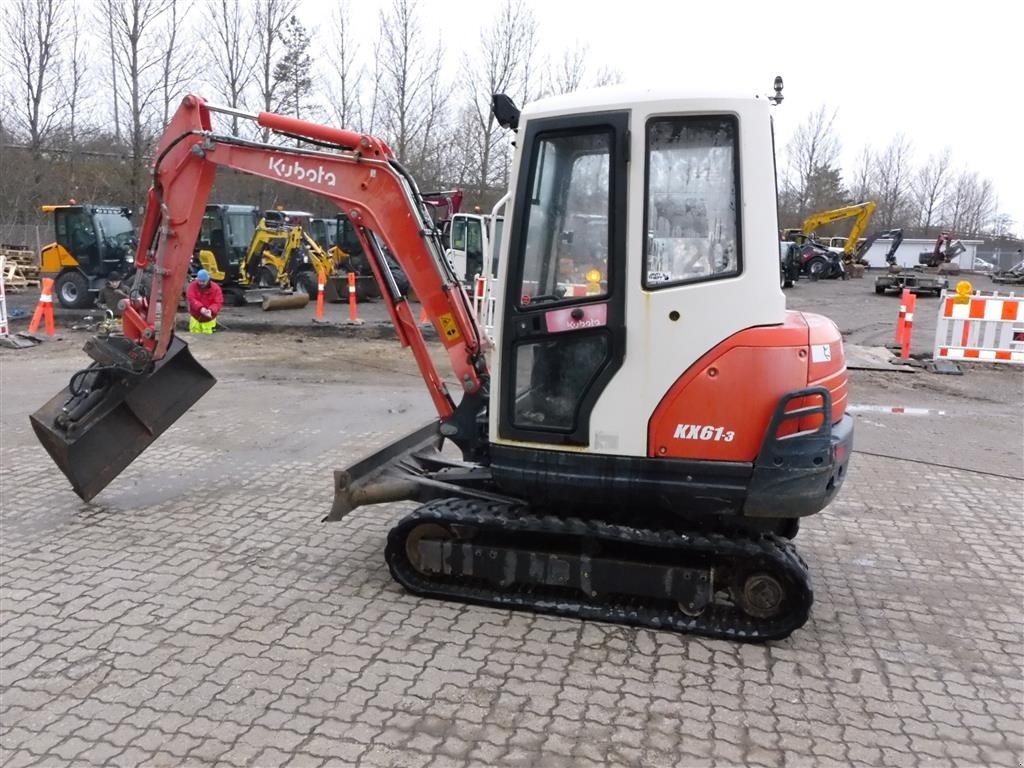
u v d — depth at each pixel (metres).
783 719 3.47
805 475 3.84
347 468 4.74
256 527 5.62
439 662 3.86
